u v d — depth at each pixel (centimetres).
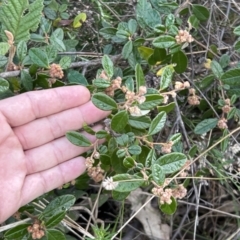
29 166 28
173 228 39
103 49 33
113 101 25
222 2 37
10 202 27
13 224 28
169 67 26
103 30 31
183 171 28
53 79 28
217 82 32
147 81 31
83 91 28
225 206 39
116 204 39
